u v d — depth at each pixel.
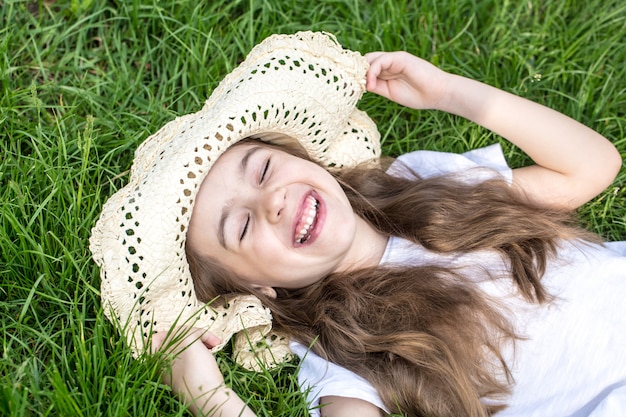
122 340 2.05
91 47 2.86
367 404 2.10
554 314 2.18
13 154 2.53
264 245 2.12
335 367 2.16
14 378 1.96
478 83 2.45
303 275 2.20
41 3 2.80
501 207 2.36
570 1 3.02
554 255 2.30
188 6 2.85
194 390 2.04
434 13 2.93
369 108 2.78
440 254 2.30
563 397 2.12
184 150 2.08
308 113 2.27
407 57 2.43
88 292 2.25
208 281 2.25
